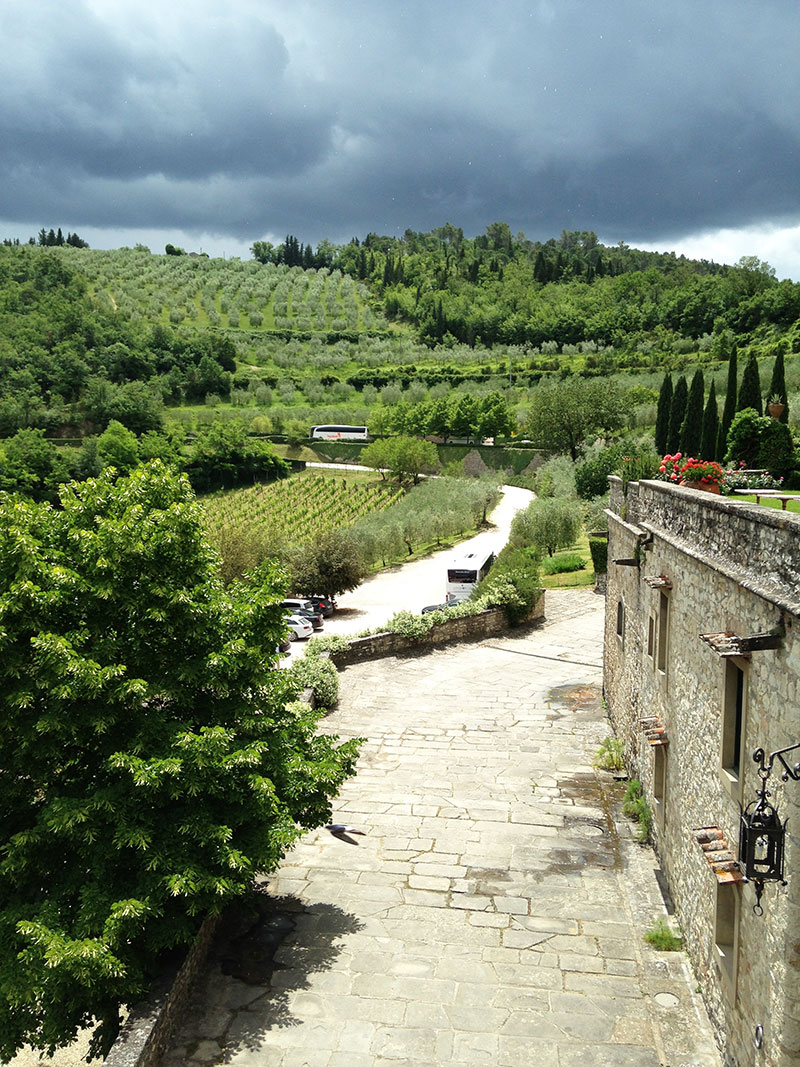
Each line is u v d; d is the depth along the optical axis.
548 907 11.97
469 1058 8.85
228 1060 8.88
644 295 174.75
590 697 22.64
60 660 9.56
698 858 10.05
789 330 109.00
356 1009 9.73
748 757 7.86
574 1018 9.48
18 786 10.35
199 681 10.99
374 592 52.44
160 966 10.06
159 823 10.23
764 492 17.53
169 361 152.50
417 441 94.38
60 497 11.63
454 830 14.62
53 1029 9.23
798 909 6.36
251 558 44.72
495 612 30.34
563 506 45.31
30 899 10.04
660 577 12.77
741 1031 7.88
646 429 80.75
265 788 10.38
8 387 130.00
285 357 165.12
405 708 22.00
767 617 7.34
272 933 11.42
